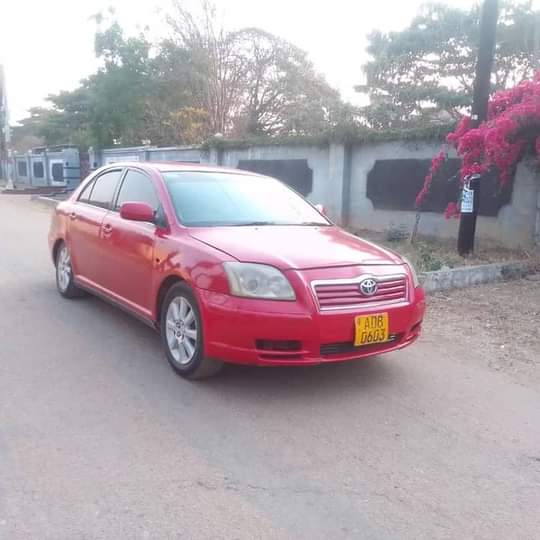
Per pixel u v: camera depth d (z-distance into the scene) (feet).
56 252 23.07
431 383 15.48
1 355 16.24
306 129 57.31
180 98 87.35
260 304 13.16
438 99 65.82
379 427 12.78
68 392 13.92
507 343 19.06
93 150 87.40
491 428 13.00
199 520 9.30
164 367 15.69
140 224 17.07
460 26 69.92
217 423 12.62
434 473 11.03
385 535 9.16
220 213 16.90
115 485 10.15
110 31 86.48
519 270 28.58
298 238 15.67
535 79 29.96
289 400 13.94
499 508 10.02
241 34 82.43
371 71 74.38
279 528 9.19
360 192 43.42
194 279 14.08
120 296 18.12
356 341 13.64
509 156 28.78
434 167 34.99
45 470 10.53
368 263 14.51
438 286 25.38
